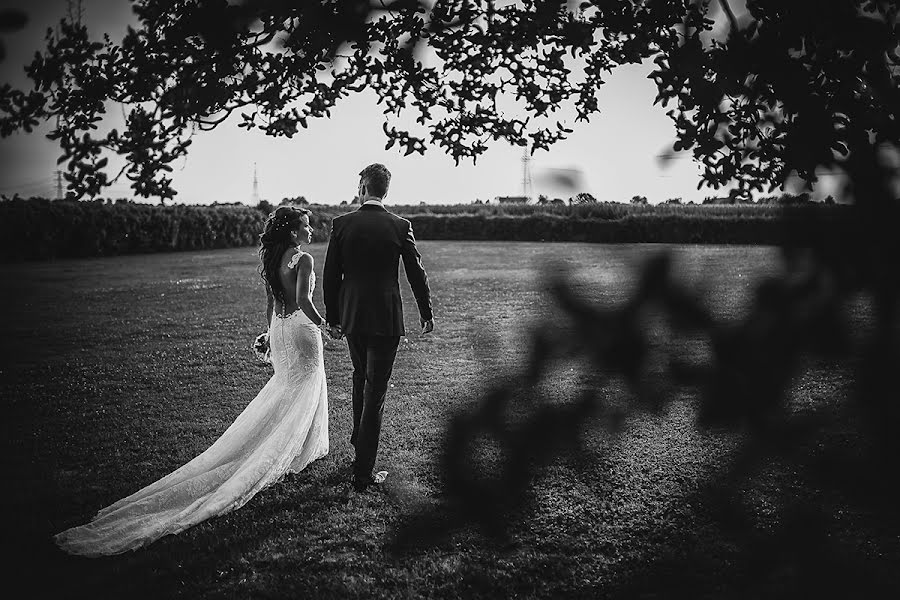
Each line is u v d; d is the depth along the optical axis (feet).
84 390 24.64
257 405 16.67
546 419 3.34
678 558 4.13
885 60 4.22
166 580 12.19
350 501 15.10
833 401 3.26
